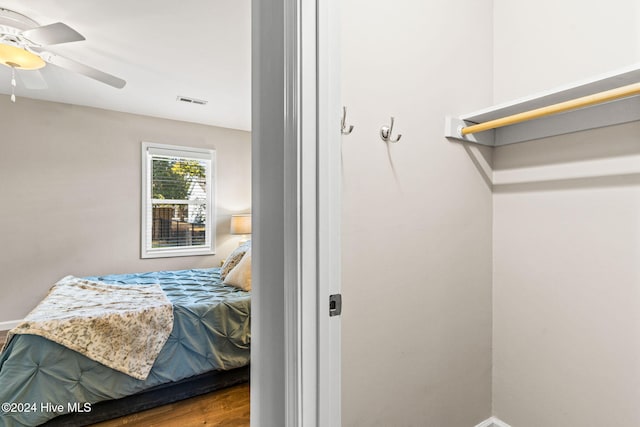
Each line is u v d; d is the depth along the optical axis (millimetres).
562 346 1235
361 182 1036
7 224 3467
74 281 2965
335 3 872
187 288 2863
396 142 1115
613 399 1109
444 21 1258
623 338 1089
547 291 1276
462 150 1319
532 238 1320
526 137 1323
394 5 1112
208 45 2484
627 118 1064
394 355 1122
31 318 1920
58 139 3693
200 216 4621
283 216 853
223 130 4723
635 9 1058
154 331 2082
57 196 3689
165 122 4293
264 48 929
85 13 2098
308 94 825
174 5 2018
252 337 976
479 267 1389
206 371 2207
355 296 1028
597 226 1150
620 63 1088
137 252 4125
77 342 1854
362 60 1034
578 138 1197
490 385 1439
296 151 816
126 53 2594
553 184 1260
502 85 1415
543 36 1288
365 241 1048
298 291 814
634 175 1069
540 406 1296
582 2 1183
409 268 1157
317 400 834
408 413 1161
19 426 1712
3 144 3451
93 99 3604
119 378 1942
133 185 4098
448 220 1271
